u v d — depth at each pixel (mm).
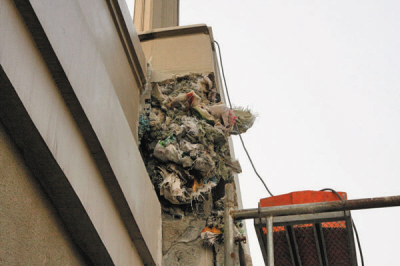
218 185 6965
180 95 7066
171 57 7652
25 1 3672
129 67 6848
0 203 3582
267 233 5281
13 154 3770
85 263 4602
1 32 3449
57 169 3955
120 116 5156
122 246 4941
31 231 3887
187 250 6199
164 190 6355
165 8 10031
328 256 5438
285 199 5539
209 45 7793
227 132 7086
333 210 5312
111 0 6398
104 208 4641
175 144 6570
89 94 4395
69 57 4125
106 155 4551
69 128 4160
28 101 3648
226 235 5465
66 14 4238
